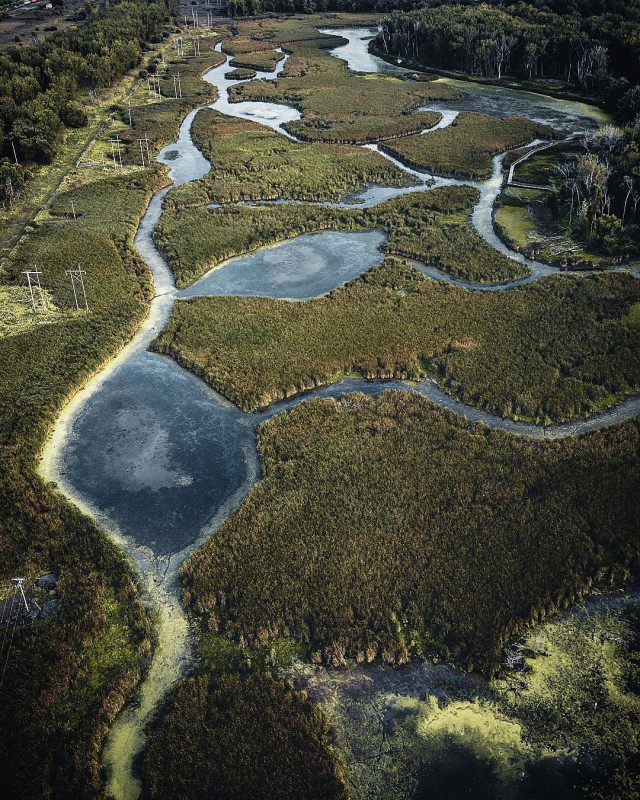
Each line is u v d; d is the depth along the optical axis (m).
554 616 48.41
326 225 101.69
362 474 59.28
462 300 82.06
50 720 42.97
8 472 59.75
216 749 41.19
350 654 46.31
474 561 51.53
